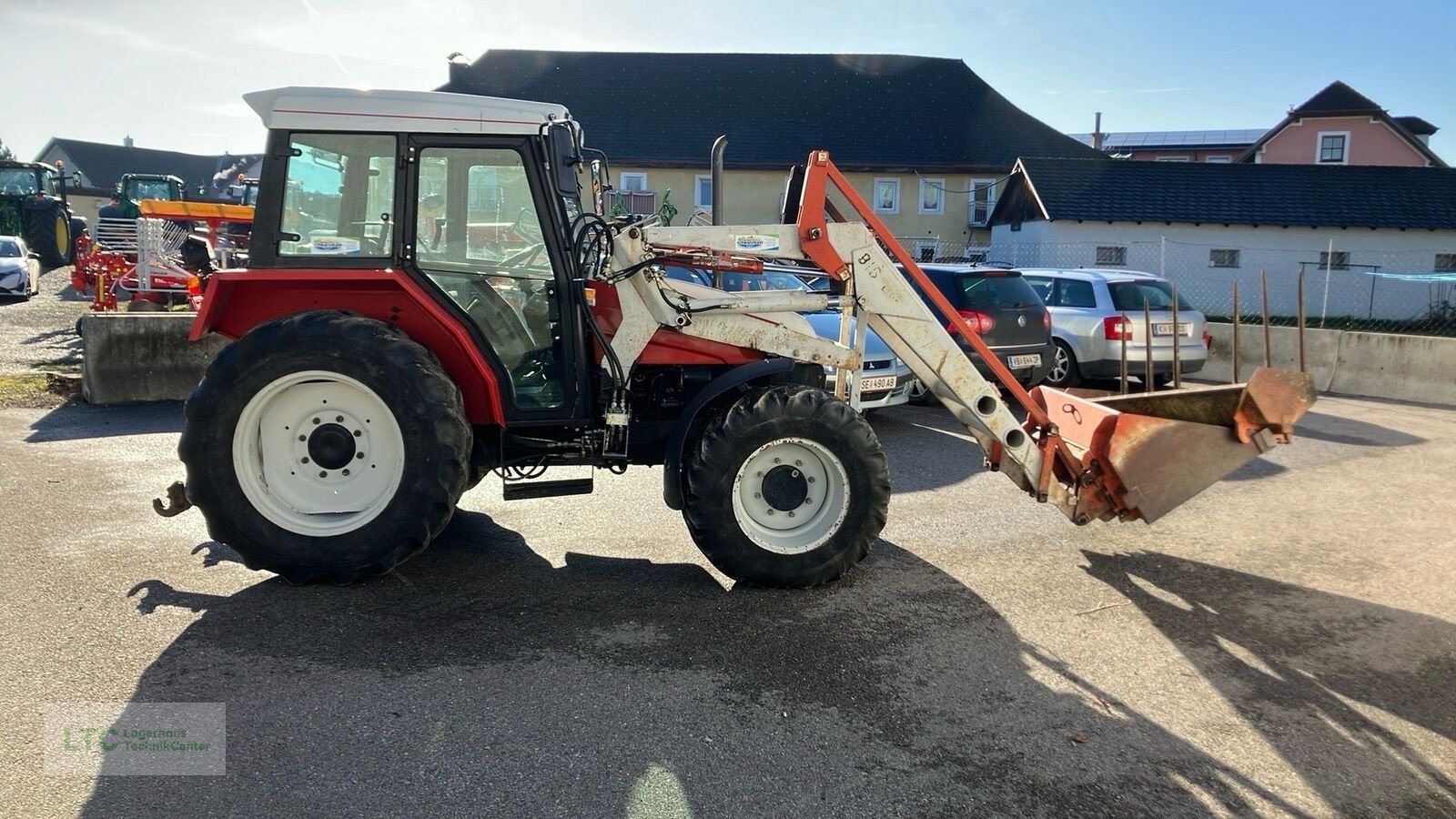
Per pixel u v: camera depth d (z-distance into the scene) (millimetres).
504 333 4785
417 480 4402
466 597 4512
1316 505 6605
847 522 4691
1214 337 13180
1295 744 3385
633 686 3643
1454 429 9570
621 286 4793
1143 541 5707
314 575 4473
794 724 3396
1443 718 3600
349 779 2965
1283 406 4891
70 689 3480
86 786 2889
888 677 3795
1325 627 4441
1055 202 26500
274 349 4336
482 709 3426
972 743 3312
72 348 12602
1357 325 24281
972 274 9688
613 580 4809
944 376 5047
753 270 4914
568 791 2939
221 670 3666
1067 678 3848
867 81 36688
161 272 14242
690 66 37031
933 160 34281
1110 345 11109
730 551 4641
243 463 4402
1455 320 24250
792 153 34219
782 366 4895
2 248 20344
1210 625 4434
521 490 4766
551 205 4668
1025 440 5035
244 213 15328
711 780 3027
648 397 5160
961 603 4617
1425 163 40625
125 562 4824
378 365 4344
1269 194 26750
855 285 4984
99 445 7496
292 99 4453
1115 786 3086
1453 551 5594
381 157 4531
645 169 33938
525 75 36656
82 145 65562
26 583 4504
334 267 4547
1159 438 4945
